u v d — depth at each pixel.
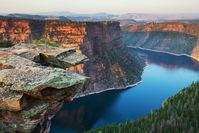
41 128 28.92
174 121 52.03
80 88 28.77
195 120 52.59
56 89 27.72
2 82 26.95
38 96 26.77
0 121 26.94
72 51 38.16
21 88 26.19
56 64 35.56
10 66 30.34
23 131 27.03
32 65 30.77
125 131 51.91
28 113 26.47
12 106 25.75
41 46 37.75
